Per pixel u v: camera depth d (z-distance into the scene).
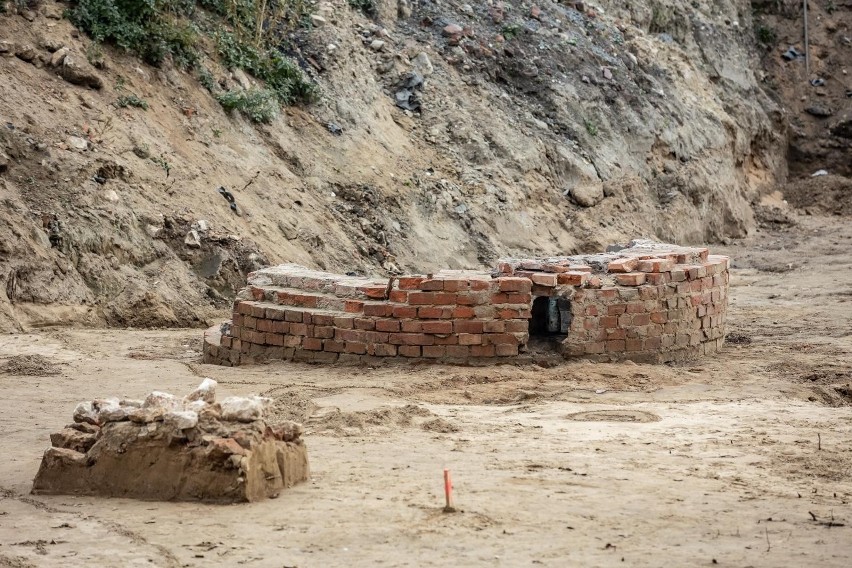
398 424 9.76
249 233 19.41
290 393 11.09
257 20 24.44
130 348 14.42
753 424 9.76
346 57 25.88
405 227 23.06
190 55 22.30
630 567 5.90
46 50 19.83
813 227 35.06
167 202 18.69
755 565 5.94
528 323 13.17
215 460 7.23
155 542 6.38
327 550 6.21
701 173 32.38
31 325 15.59
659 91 33.38
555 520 6.75
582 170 28.56
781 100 41.41
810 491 7.50
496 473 7.89
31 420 9.93
